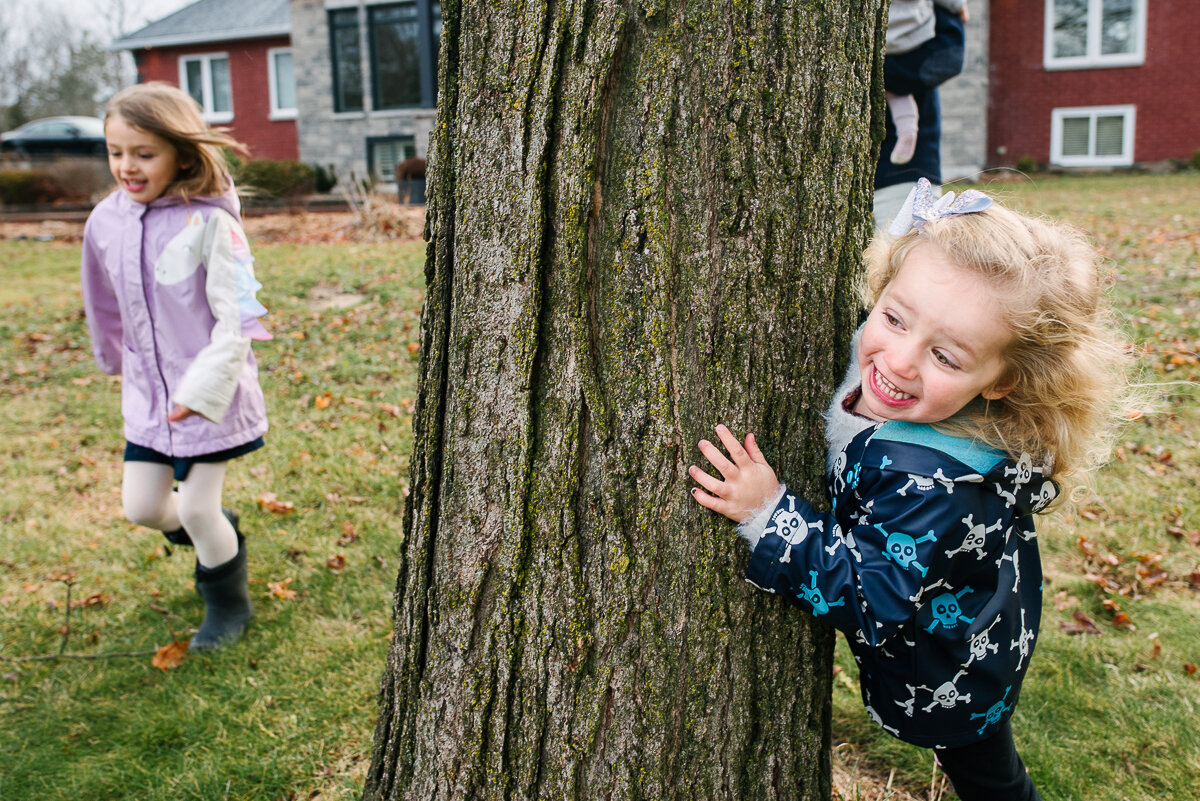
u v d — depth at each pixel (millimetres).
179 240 2807
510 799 1628
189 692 2812
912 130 3242
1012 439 1621
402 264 9078
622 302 1498
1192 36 17953
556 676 1571
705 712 1593
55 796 2400
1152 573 3383
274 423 5180
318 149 20594
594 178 1471
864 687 1784
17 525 4082
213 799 2365
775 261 1539
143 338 2875
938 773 2400
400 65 19781
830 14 1525
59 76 46250
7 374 6422
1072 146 19234
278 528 3912
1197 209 10805
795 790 1721
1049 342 1554
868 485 1588
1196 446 4391
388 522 3943
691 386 1524
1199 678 2762
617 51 1438
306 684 2820
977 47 16719
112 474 4699
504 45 1492
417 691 1738
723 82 1458
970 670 1617
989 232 1522
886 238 1695
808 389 1631
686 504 1547
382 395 5574
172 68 22812
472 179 1550
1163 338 5680
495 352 1559
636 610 1548
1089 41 18656
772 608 1628
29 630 3217
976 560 1562
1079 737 2520
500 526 1581
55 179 17938
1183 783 2328
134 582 3551
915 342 1526
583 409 1520
